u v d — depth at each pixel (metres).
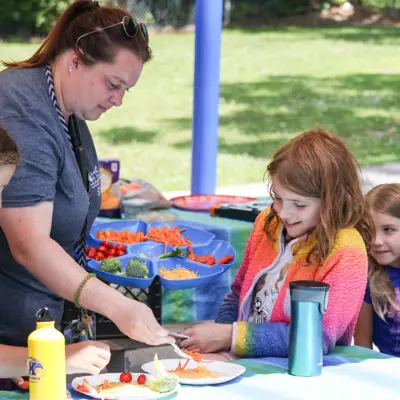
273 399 2.54
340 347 3.12
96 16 2.78
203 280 3.57
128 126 15.09
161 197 5.11
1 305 2.93
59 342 2.33
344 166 3.01
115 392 2.59
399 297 3.71
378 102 17.12
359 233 3.07
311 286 2.73
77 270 2.65
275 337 3.04
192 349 3.11
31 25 21.23
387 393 2.59
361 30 26.27
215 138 5.88
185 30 24.86
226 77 19.73
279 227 3.25
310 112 16.25
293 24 27.14
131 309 2.52
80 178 2.92
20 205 2.67
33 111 2.73
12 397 2.54
